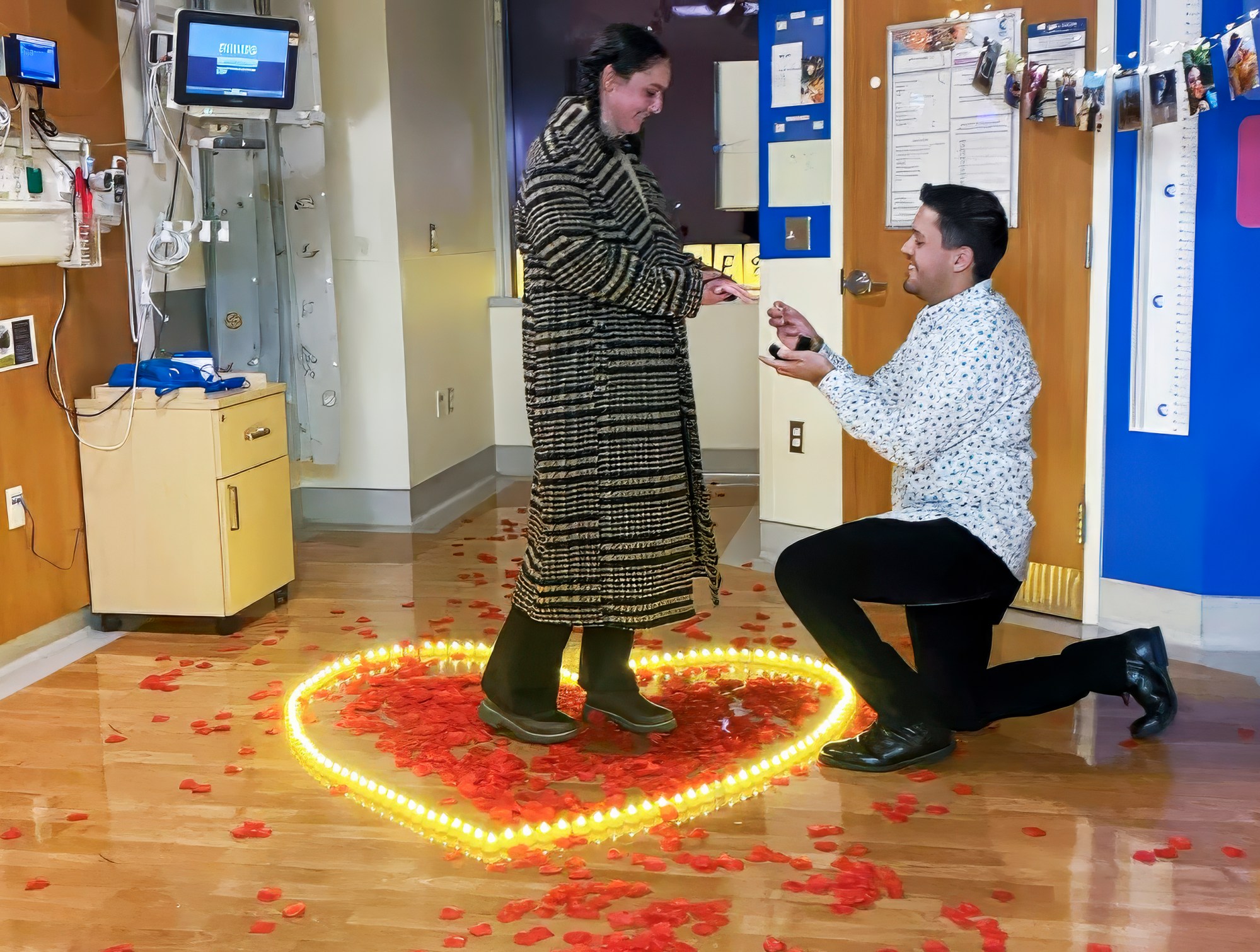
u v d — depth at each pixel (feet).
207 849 8.50
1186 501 12.36
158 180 14.85
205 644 13.01
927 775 9.45
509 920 7.47
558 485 9.36
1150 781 9.34
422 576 15.62
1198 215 11.95
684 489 9.66
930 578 9.08
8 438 12.22
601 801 9.08
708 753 9.89
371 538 17.69
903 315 14.21
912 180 13.87
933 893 7.73
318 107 16.40
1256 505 12.14
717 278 9.55
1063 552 13.26
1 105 11.50
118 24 13.94
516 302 21.56
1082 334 12.83
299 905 7.64
